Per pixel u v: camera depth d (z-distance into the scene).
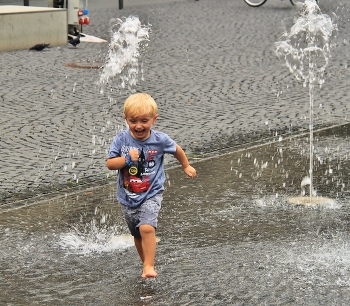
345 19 28.62
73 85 16.78
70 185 9.95
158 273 6.94
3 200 9.27
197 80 17.64
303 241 7.83
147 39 23.48
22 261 7.29
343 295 6.43
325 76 18.33
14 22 21.23
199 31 25.33
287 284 6.67
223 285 6.65
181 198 9.38
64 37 22.50
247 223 8.44
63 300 6.34
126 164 6.71
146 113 6.66
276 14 29.86
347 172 10.60
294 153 11.64
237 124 13.61
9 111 14.22
